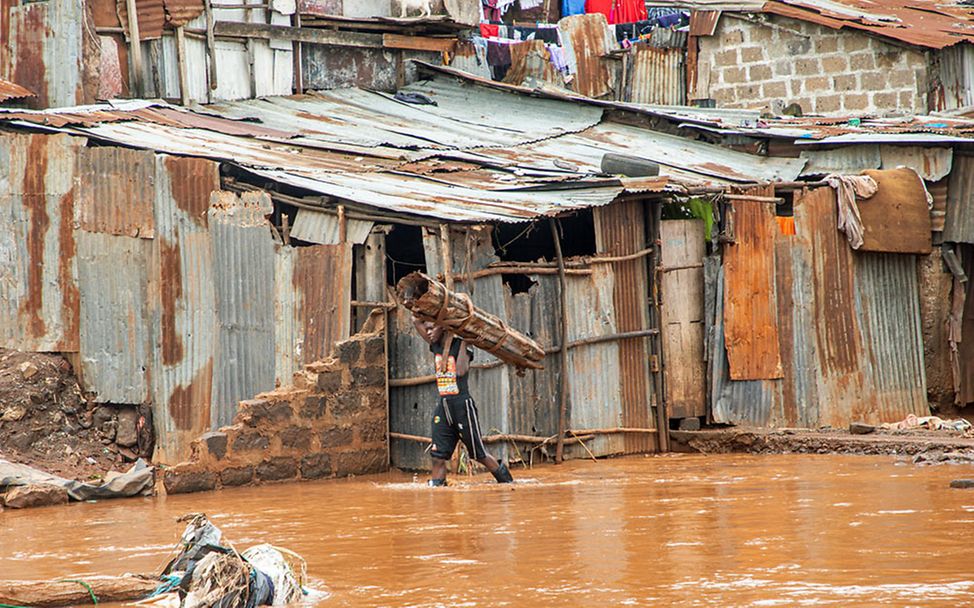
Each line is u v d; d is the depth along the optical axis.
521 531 20.47
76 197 33.31
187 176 33.28
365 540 20.19
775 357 38.91
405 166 39.41
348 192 34.19
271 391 32.66
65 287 33.25
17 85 41.56
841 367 39.41
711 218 40.81
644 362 38.47
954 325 41.50
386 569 17.31
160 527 23.09
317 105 47.62
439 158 41.41
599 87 56.91
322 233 33.84
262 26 47.31
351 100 48.91
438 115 48.50
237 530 22.09
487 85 50.91
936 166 42.09
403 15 50.53
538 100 50.56
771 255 39.12
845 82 53.66
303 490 29.70
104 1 43.31
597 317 37.06
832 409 39.22
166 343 32.88
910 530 18.89
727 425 39.00
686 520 21.11
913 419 38.28
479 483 30.00
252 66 47.16
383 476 32.97
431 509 24.38
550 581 15.79
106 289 33.12
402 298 28.38
